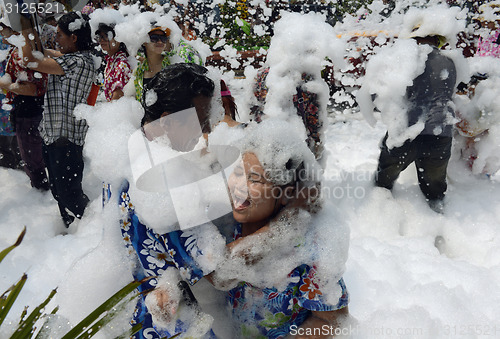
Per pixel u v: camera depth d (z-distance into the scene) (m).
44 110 3.21
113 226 1.57
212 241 1.45
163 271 1.47
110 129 1.49
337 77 5.32
